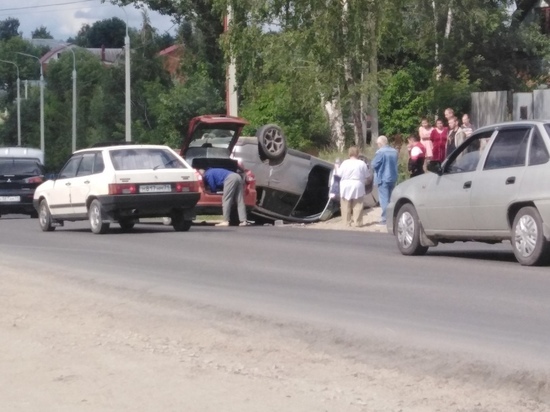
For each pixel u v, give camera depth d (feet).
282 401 23.68
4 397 24.85
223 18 112.27
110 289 42.06
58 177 76.54
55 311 37.27
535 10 154.40
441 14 133.49
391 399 23.76
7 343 31.60
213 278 45.06
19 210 104.88
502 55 140.05
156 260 52.95
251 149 86.69
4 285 44.01
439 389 24.56
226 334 31.99
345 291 40.11
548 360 26.71
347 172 79.00
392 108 121.08
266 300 38.11
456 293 38.81
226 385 25.38
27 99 315.37
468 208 49.06
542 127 46.52
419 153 80.02
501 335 30.32
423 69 123.95
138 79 215.92
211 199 83.66
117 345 30.91
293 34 97.45
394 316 33.96
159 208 71.10
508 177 46.96
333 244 61.62
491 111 114.21
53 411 23.47
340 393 24.38
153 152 72.59
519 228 46.55
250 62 107.04
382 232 72.74
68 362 28.60
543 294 38.04
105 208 70.54
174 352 29.73
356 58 96.78
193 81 182.60
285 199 87.92
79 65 318.24
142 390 25.05
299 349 29.55
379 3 95.55
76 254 57.11
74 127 211.20
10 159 106.42
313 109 105.19
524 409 22.74
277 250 57.67
